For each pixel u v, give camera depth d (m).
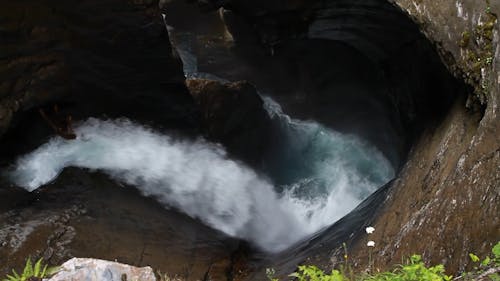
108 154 10.56
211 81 12.66
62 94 10.20
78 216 8.87
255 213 11.22
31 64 9.61
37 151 10.07
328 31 12.12
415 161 7.90
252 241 10.19
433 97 8.69
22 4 9.18
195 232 9.60
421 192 6.70
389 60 11.32
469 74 6.64
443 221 5.75
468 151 5.95
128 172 10.40
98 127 10.84
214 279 8.48
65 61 10.01
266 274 8.56
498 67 5.99
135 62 10.69
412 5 8.08
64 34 9.80
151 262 8.38
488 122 5.79
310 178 13.42
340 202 12.50
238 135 12.73
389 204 7.68
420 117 9.48
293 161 13.98
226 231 10.13
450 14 7.20
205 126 12.09
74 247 8.21
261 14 12.33
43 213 8.79
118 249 8.42
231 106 12.60
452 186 5.92
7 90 9.40
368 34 11.30
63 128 10.44
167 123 11.62
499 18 6.29
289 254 9.23
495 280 4.06
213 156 11.92
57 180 9.70
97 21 9.96
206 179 11.31
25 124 10.02
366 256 6.91
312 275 4.97
